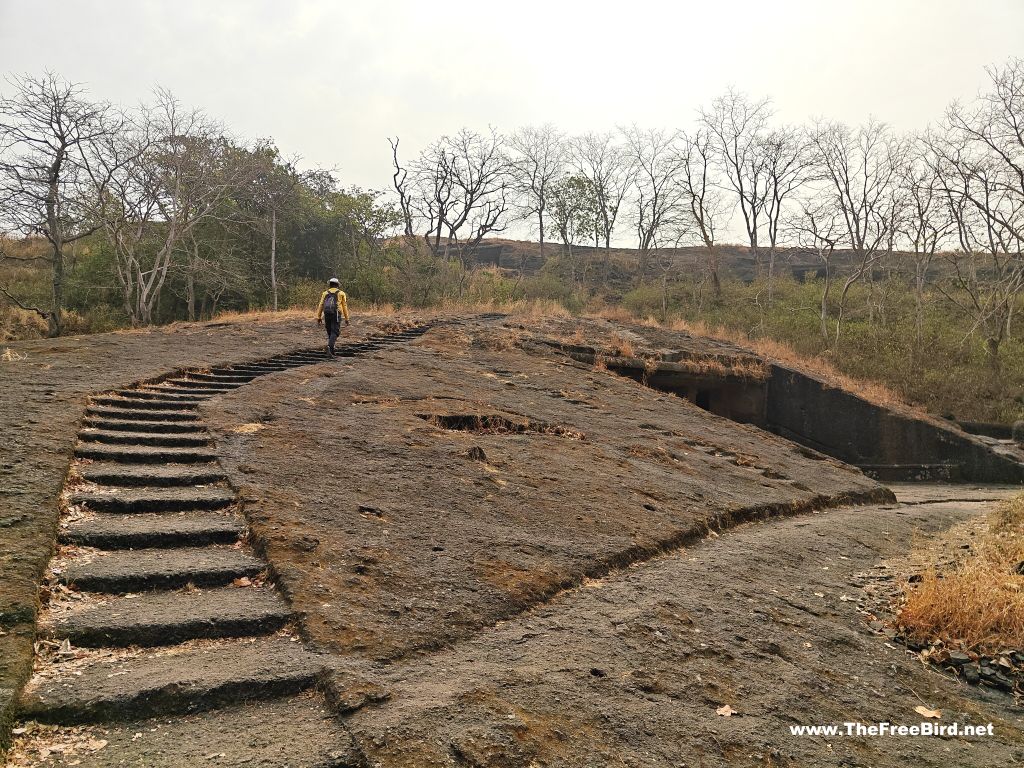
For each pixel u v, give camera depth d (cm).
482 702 329
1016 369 2327
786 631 502
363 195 3241
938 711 424
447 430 932
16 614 343
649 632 455
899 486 1622
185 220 2495
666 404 1470
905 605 579
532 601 486
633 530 684
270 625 387
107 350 1148
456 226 3397
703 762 321
